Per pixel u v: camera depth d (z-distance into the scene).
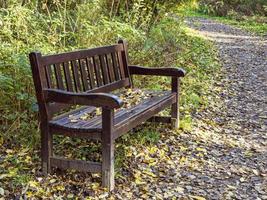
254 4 24.39
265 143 5.05
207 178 4.10
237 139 5.14
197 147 4.79
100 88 4.76
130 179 3.96
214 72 8.76
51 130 3.88
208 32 16.72
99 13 6.76
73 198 3.59
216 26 19.36
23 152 4.18
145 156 4.41
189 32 13.99
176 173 4.15
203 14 25.11
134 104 4.61
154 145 4.70
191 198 3.71
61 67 4.53
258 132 5.42
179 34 10.51
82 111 4.37
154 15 9.22
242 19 22.86
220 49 12.34
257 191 3.91
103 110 3.68
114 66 5.14
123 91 5.22
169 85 6.60
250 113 6.19
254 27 19.28
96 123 3.92
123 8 7.78
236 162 4.49
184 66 8.22
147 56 6.89
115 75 5.16
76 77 4.41
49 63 3.98
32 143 4.33
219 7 24.88
